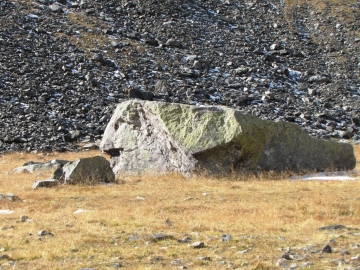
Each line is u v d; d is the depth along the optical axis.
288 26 88.81
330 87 69.38
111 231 13.19
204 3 90.75
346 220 14.31
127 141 28.95
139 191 20.98
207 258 10.51
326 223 13.84
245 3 95.38
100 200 18.78
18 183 24.19
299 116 57.81
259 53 75.56
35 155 39.25
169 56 69.19
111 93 56.09
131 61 65.69
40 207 17.39
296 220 14.38
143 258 10.68
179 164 26.08
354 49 82.62
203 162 25.19
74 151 41.75
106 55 65.81
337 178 24.23
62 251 11.27
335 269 9.46
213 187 21.91
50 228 13.70
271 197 18.84
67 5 79.38
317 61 77.81
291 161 26.14
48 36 67.00
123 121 29.27
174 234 12.74
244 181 24.03
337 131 54.28
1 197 18.75
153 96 56.75
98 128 47.38
